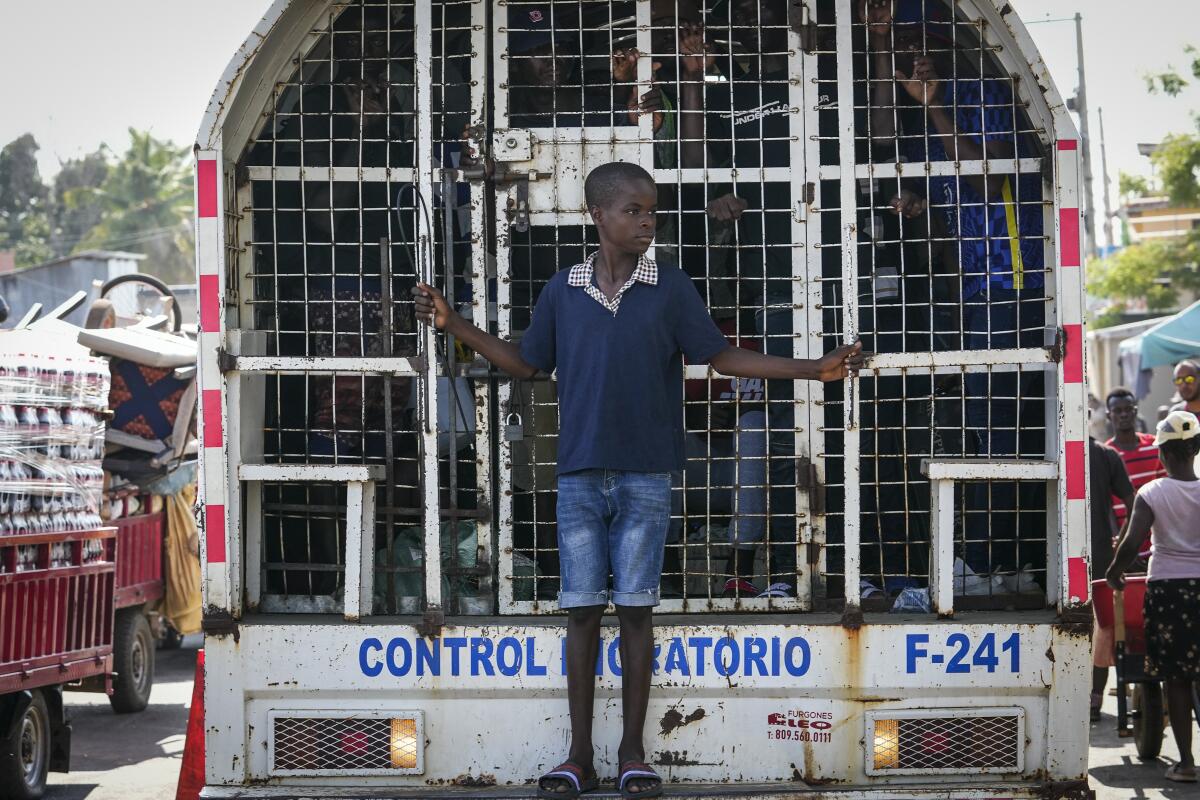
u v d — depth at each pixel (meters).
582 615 4.00
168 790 6.41
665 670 4.10
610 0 4.39
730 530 4.62
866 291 4.80
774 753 4.10
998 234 4.62
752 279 4.46
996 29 4.30
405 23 4.60
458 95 4.71
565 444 4.02
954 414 4.79
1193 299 27.33
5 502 5.76
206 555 4.16
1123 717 7.01
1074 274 4.11
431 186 4.20
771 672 4.09
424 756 4.12
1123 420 8.71
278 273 4.52
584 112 4.41
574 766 3.95
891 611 4.39
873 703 4.10
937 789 4.06
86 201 61.12
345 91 4.70
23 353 6.18
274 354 4.65
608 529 4.08
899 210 4.52
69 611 6.26
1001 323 4.68
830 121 4.73
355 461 4.69
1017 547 4.58
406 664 4.13
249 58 4.16
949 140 4.53
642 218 3.95
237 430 4.24
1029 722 4.11
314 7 4.41
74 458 6.36
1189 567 6.23
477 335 4.13
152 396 8.35
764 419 4.64
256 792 4.11
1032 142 4.39
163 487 8.69
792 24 4.37
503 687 4.11
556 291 4.09
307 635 4.13
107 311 8.66
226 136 4.38
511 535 4.38
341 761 4.14
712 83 4.59
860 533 4.60
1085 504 4.10
